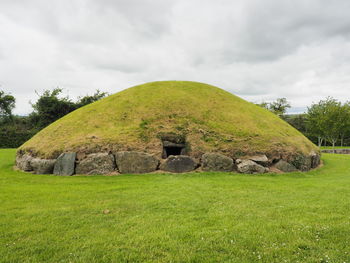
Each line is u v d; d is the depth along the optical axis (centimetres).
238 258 385
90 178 1052
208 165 1201
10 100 3947
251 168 1188
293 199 722
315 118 3534
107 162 1159
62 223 527
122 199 712
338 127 3150
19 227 503
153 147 1273
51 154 1223
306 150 1455
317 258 386
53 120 3931
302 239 448
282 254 396
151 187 870
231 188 859
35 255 395
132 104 1642
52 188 855
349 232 479
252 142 1335
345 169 1443
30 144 1437
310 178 1145
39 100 3897
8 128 3356
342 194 788
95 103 1831
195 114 1546
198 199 712
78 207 635
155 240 445
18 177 1083
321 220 545
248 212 600
